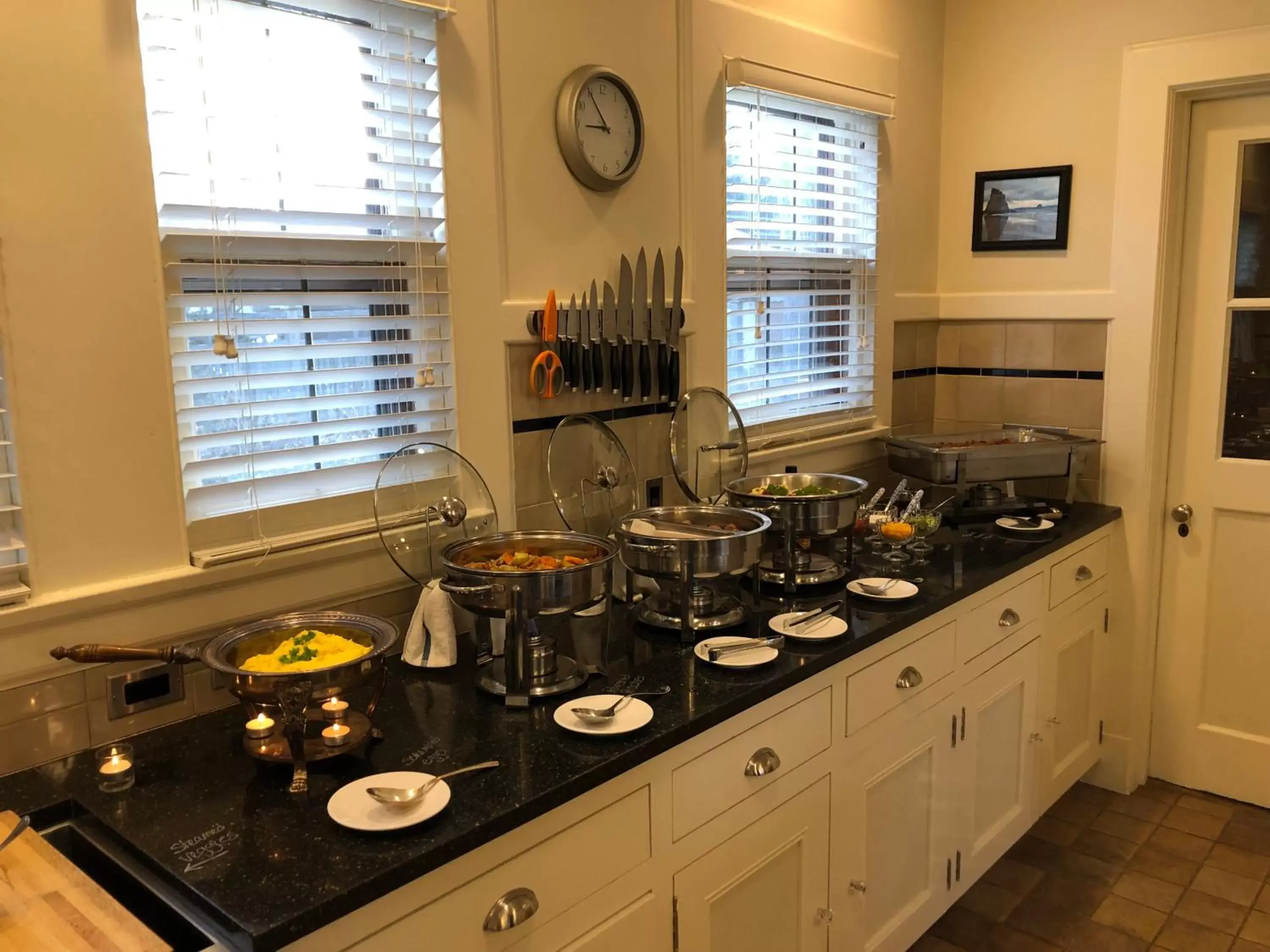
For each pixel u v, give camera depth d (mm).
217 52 1619
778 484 2568
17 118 1405
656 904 1619
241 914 1121
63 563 1508
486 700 1719
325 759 1459
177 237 1590
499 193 2035
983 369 3428
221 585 1678
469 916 1323
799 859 1946
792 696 1861
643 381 2344
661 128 2383
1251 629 3127
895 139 3133
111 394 1534
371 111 1814
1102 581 3150
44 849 1286
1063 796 3281
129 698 1593
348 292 1842
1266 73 2779
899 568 2502
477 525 2016
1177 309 3129
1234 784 3211
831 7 2826
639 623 2100
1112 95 3047
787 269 2861
